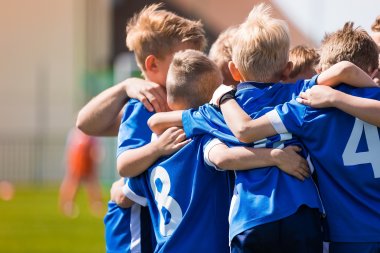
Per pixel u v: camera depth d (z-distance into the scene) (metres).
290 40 8.75
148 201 8.91
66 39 58.94
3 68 57.97
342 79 8.16
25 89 57.59
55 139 54.38
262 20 8.68
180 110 8.89
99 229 29.42
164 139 8.72
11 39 58.53
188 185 8.59
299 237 7.82
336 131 8.09
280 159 8.04
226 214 8.55
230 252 8.20
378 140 8.08
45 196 42.97
